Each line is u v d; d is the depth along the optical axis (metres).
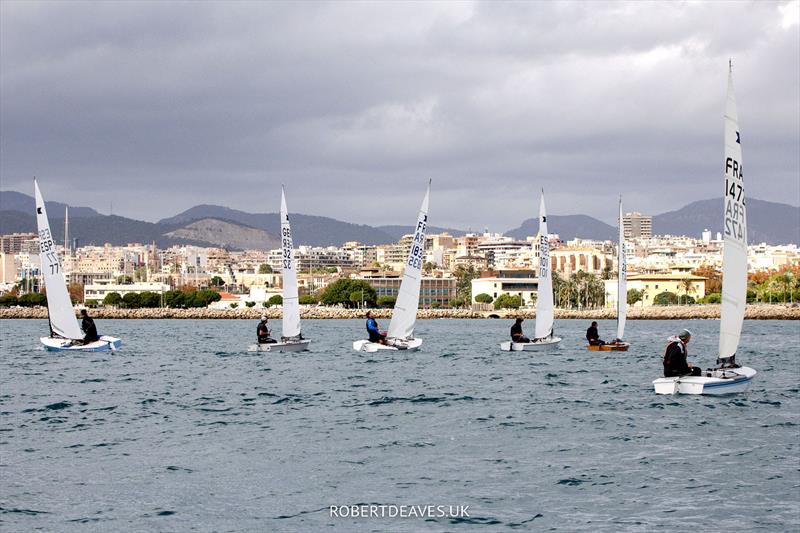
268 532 22.42
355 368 64.25
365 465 29.44
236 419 39.22
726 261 43.81
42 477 27.86
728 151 42.06
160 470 28.80
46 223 77.75
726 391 45.06
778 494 25.66
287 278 78.81
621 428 36.12
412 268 77.25
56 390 50.53
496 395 47.31
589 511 24.06
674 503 24.77
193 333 142.88
